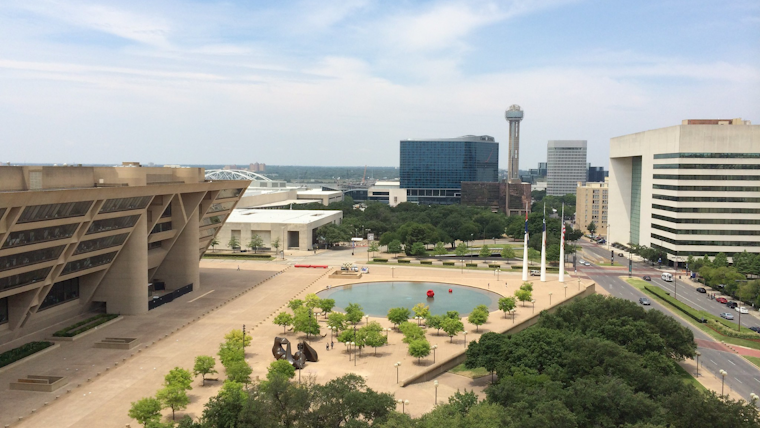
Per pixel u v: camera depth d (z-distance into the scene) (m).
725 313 141.50
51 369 96.62
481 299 163.12
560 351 90.44
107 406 81.44
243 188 176.12
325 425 68.12
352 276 191.12
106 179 123.69
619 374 83.44
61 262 109.19
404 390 90.31
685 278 199.12
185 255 160.00
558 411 67.31
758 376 100.06
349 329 111.38
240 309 142.75
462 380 97.06
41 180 103.12
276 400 70.62
